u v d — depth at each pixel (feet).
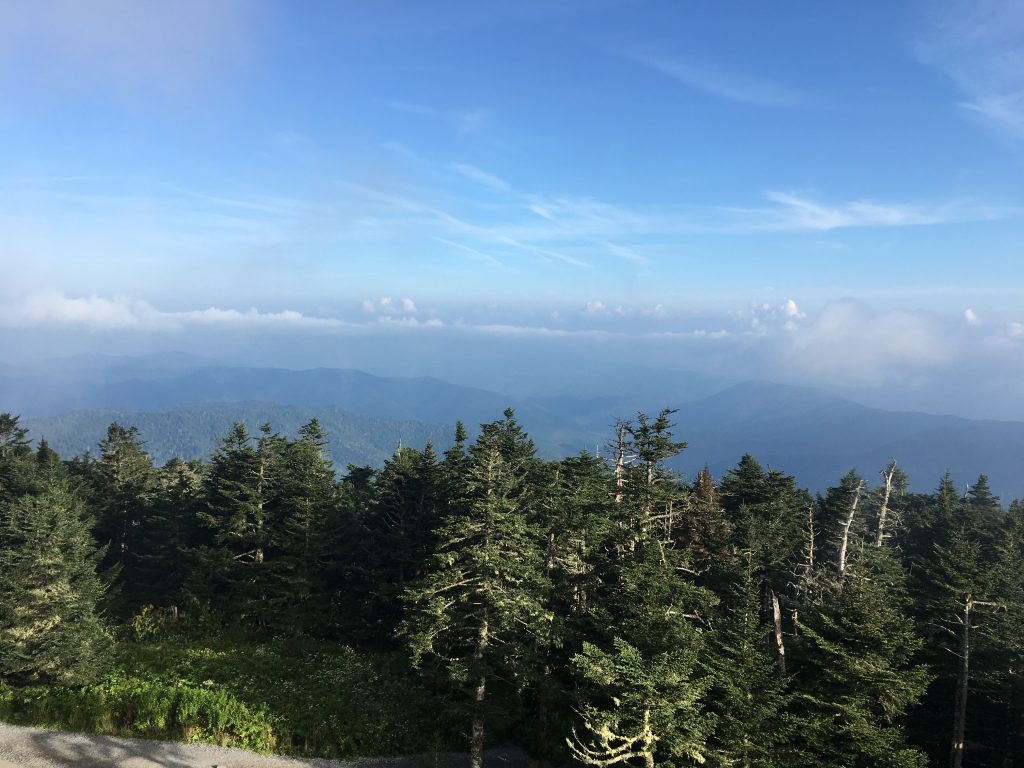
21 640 94.99
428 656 94.27
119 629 135.64
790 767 64.18
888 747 65.16
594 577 99.66
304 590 135.54
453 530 80.84
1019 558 148.46
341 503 168.76
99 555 127.34
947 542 154.30
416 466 151.12
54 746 83.71
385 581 137.28
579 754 61.82
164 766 82.17
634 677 59.21
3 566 100.89
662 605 82.53
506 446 142.72
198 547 156.46
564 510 103.04
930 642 95.66
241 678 107.24
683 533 141.79
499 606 76.43
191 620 141.90
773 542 140.97
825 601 116.57
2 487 147.95
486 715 81.30
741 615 74.28
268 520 149.38
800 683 73.87
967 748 88.33
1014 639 88.12
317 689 106.93
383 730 97.76
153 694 95.61
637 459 117.39
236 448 160.35
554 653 92.94
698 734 59.88
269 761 86.69
